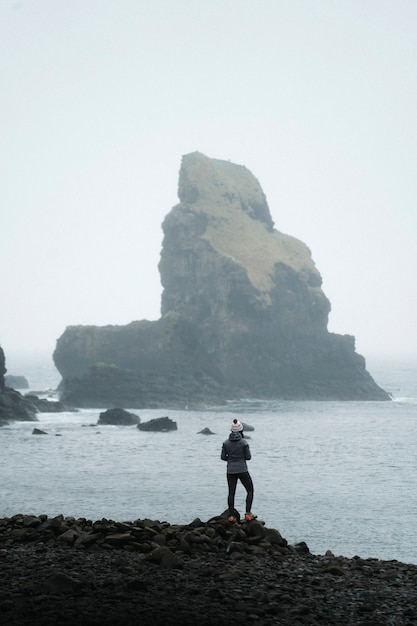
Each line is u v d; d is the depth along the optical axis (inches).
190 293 7539.4
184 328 7209.6
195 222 7849.4
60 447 3759.8
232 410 6112.2
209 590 516.1
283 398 7135.8
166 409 6146.7
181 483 2659.9
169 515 2050.9
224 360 7140.8
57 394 7480.3
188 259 7632.9
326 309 7741.1
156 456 3447.3
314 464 3250.5
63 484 2625.5
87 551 637.9
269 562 630.5
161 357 7096.5
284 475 2913.4
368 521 2007.9
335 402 7022.6
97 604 472.7
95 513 2081.7
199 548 655.1
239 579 560.7
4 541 670.5
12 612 450.6
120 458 3371.1
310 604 506.9
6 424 4785.9
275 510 2156.7
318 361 7381.9
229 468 758.5
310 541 1772.9
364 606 500.7
